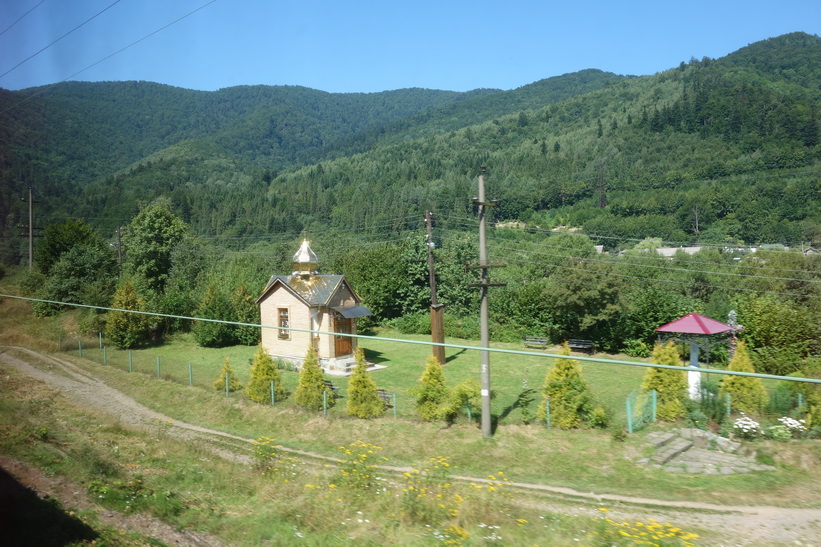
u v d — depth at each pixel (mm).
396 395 29172
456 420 24531
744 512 15172
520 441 22031
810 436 20547
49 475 14219
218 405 27453
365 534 12055
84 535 11016
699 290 50031
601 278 42094
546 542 11898
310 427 24484
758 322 33344
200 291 52250
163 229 62594
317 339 36062
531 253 64312
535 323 48000
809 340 32125
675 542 12320
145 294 53906
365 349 43188
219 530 12125
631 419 22422
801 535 13555
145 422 25328
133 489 14055
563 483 18172
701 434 21109
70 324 48156
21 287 59250
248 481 16203
